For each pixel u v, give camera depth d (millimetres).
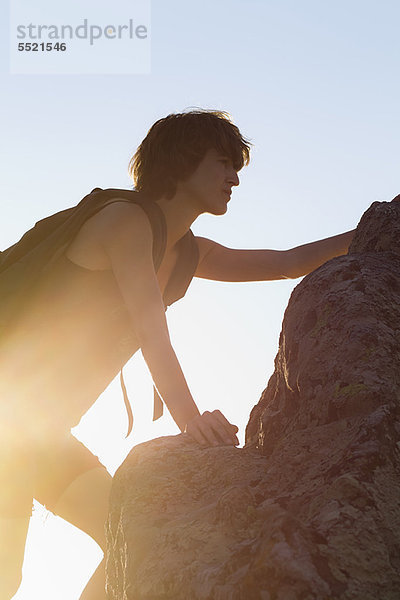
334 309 1844
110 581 1796
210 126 2285
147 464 1800
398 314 1816
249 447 1906
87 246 2170
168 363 2055
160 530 1613
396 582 1276
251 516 1478
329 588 1230
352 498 1371
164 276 2592
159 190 2324
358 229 2324
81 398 2305
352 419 1601
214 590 1336
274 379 2125
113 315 2264
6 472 2053
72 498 2229
